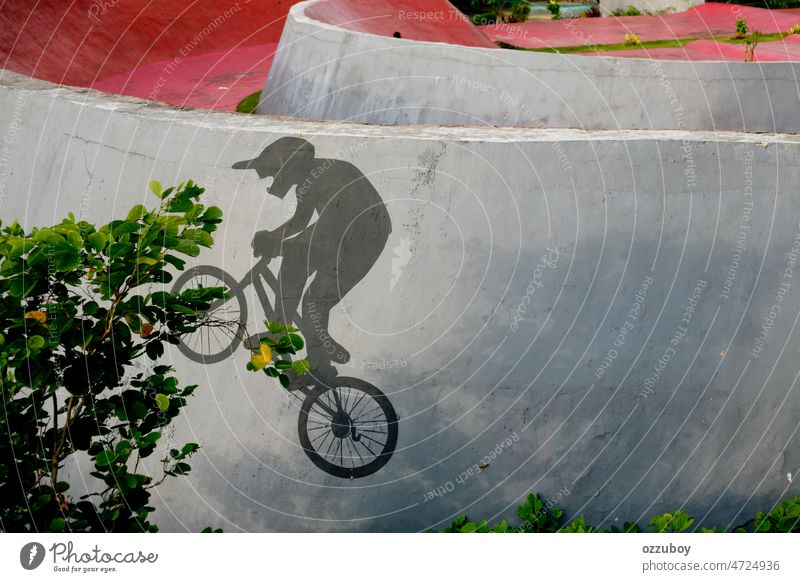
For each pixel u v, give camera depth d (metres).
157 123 5.71
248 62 13.75
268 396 5.38
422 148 5.18
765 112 6.35
